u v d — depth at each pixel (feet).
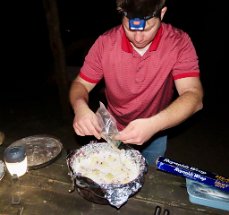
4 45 22.16
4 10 23.86
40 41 22.79
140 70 5.64
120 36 5.61
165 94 6.18
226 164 11.82
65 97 13.98
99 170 5.05
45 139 6.24
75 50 19.76
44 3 12.48
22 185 5.13
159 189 5.08
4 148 6.14
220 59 20.21
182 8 23.91
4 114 14.73
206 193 4.85
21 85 17.78
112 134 4.91
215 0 20.13
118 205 4.42
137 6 4.27
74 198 4.89
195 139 13.28
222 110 15.55
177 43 5.47
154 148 7.47
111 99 6.55
